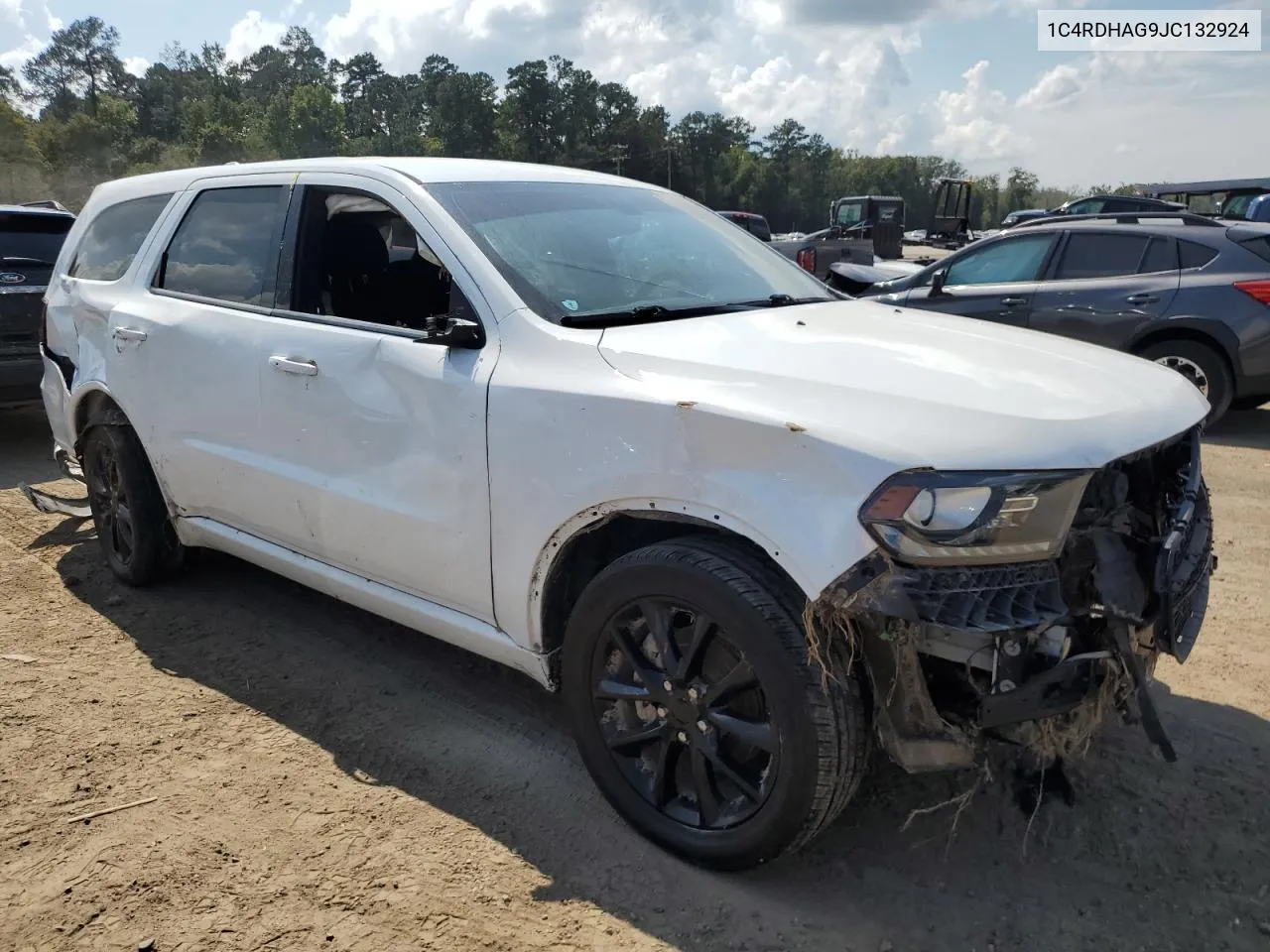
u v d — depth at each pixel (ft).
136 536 14.67
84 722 11.37
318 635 13.71
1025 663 7.50
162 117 415.44
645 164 389.60
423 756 10.71
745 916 8.27
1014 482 7.31
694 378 8.52
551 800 9.90
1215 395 25.21
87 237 16.08
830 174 434.30
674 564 8.30
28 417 28.71
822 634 7.52
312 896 8.52
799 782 7.80
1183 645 8.80
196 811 9.70
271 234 12.40
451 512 9.93
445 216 10.62
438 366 10.00
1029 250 27.96
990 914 8.29
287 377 11.48
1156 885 8.61
